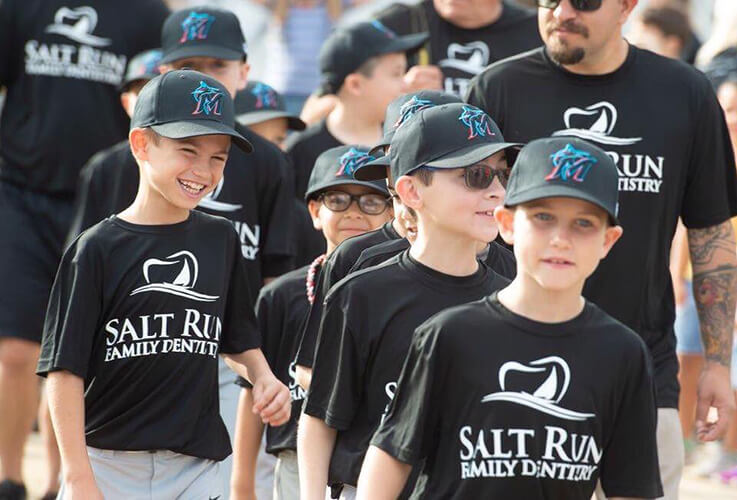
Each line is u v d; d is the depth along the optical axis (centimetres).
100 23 1545
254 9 2267
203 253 993
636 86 1070
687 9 2044
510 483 750
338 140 1530
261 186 1281
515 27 1592
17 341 1453
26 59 1534
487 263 961
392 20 1609
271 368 1145
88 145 1536
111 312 966
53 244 1511
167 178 966
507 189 765
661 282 1087
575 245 741
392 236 960
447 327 756
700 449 1747
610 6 1033
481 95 1091
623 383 762
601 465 777
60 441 939
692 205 1107
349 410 854
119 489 982
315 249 1428
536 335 754
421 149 842
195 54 1311
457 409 755
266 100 1509
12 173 1527
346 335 848
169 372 977
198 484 996
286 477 1141
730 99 1644
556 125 1070
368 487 777
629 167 1066
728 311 1112
